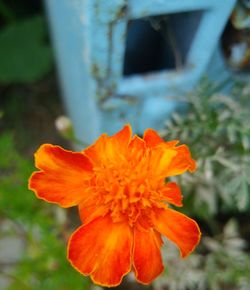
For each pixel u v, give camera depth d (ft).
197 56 0.44
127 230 0.30
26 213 0.51
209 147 0.48
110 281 0.28
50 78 0.75
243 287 0.54
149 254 0.29
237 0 0.39
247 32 0.44
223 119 0.46
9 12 0.74
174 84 0.46
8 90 0.73
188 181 0.46
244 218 0.63
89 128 0.54
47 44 0.71
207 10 0.38
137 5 0.36
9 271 0.57
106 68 0.42
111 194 0.30
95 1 0.35
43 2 0.69
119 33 0.38
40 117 0.72
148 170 0.30
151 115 0.50
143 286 0.57
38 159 0.30
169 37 0.45
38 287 0.49
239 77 0.48
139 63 0.51
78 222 0.61
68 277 0.49
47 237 0.51
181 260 0.53
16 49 0.71
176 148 0.30
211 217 0.59
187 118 0.47
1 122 0.71
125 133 0.31
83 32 0.38
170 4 0.36
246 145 0.46
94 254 0.29
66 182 0.30
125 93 0.46
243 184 0.47
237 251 0.56
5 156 0.52
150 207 0.30
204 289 0.60
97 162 0.30
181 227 0.29
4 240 0.59
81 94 0.50
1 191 0.51
